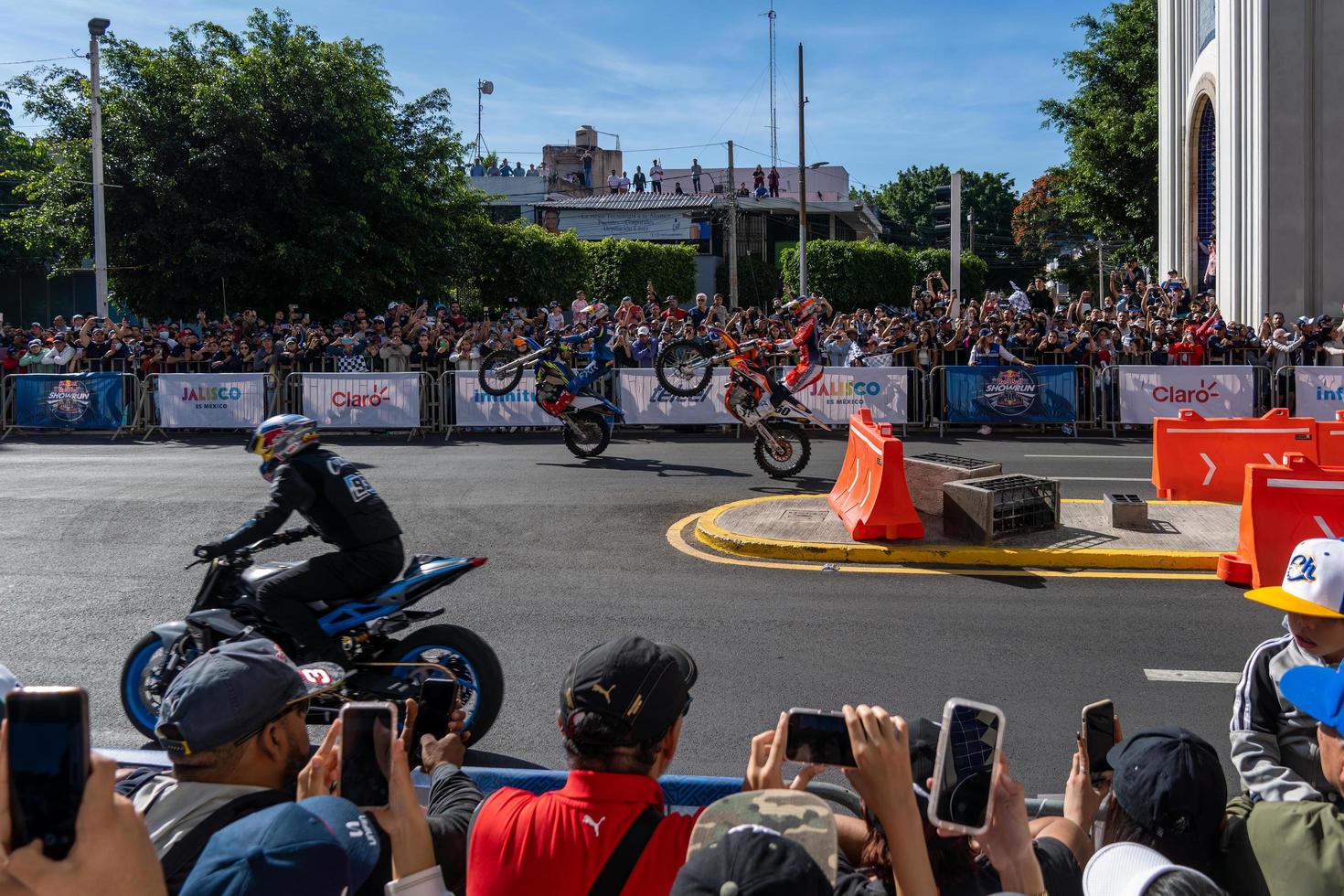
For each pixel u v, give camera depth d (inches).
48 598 309.4
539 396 554.6
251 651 93.0
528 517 418.9
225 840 68.6
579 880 79.6
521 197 2176.4
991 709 73.3
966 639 268.4
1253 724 127.5
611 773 83.0
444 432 676.1
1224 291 874.1
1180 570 334.0
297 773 95.1
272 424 210.8
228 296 978.1
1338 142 786.8
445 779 110.0
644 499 450.0
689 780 120.4
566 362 558.6
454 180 1101.1
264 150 930.1
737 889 57.6
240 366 714.2
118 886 52.1
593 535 388.5
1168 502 419.5
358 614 206.7
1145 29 1449.3
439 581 214.4
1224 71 868.6
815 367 501.7
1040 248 2908.5
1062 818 99.0
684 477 502.0
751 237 2116.1
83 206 921.5
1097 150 1478.8
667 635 274.1
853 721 75.0
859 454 400.5
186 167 943.0
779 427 494.6
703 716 220.7
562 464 545.6
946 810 72.4
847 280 1855.3
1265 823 93.9
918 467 404.5
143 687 213.3
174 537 385.7
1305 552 124.6
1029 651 258.8
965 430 669.9
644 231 2034.9
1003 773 78.1
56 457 581.3
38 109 964.6
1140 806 95.0
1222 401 629.6
